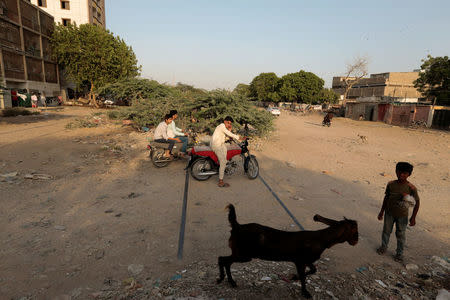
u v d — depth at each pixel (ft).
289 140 49.93
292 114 152.56
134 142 35.40
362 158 38.04
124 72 96.07
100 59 94.07
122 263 11.50
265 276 11.09
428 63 94.07
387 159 37.91
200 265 11.59
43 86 98.48
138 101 47.60
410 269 12.35
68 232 13.88
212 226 15.46
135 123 43.86
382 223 17.51
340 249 13.89
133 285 9.96
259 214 17.47
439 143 53.36
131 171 25.27
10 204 16.81
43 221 14.90
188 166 22.57
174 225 15.31
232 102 42.57
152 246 12.98
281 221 16.58
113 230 14.35
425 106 87.25
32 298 9.15
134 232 14.25
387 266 12.57
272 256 9.55
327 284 10.75
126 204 17.94
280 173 27.84
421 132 73.15
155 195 19.83
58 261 11.38
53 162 26.03
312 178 26.86
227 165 23.84
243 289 10.03
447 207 20.80
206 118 43.50
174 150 26.27
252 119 41.24
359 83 223.92
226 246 13.34
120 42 99.96
